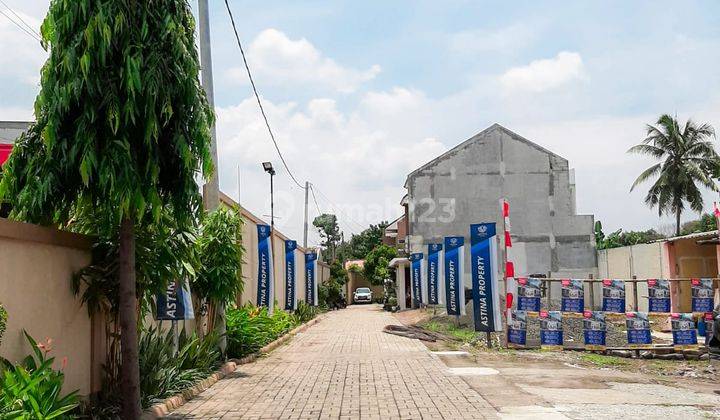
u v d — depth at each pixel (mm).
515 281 19516
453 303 21812
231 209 14242
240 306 20062
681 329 16094
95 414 7906
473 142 39781
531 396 9914
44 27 6945
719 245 23516
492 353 16422
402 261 45125
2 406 5559
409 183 39844
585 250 38812
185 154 7227
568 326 20203
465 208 39469
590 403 9289
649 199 44719
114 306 8648
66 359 7168
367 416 8562
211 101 14039
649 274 29578
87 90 6781
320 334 24016
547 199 39312
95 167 6742
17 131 15422
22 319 6641
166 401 9148
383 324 30188
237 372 13297
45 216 7473
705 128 43062
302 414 8789
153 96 6910
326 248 82875
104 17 6660
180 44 7242
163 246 8539
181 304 10641
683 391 10609
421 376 12375
